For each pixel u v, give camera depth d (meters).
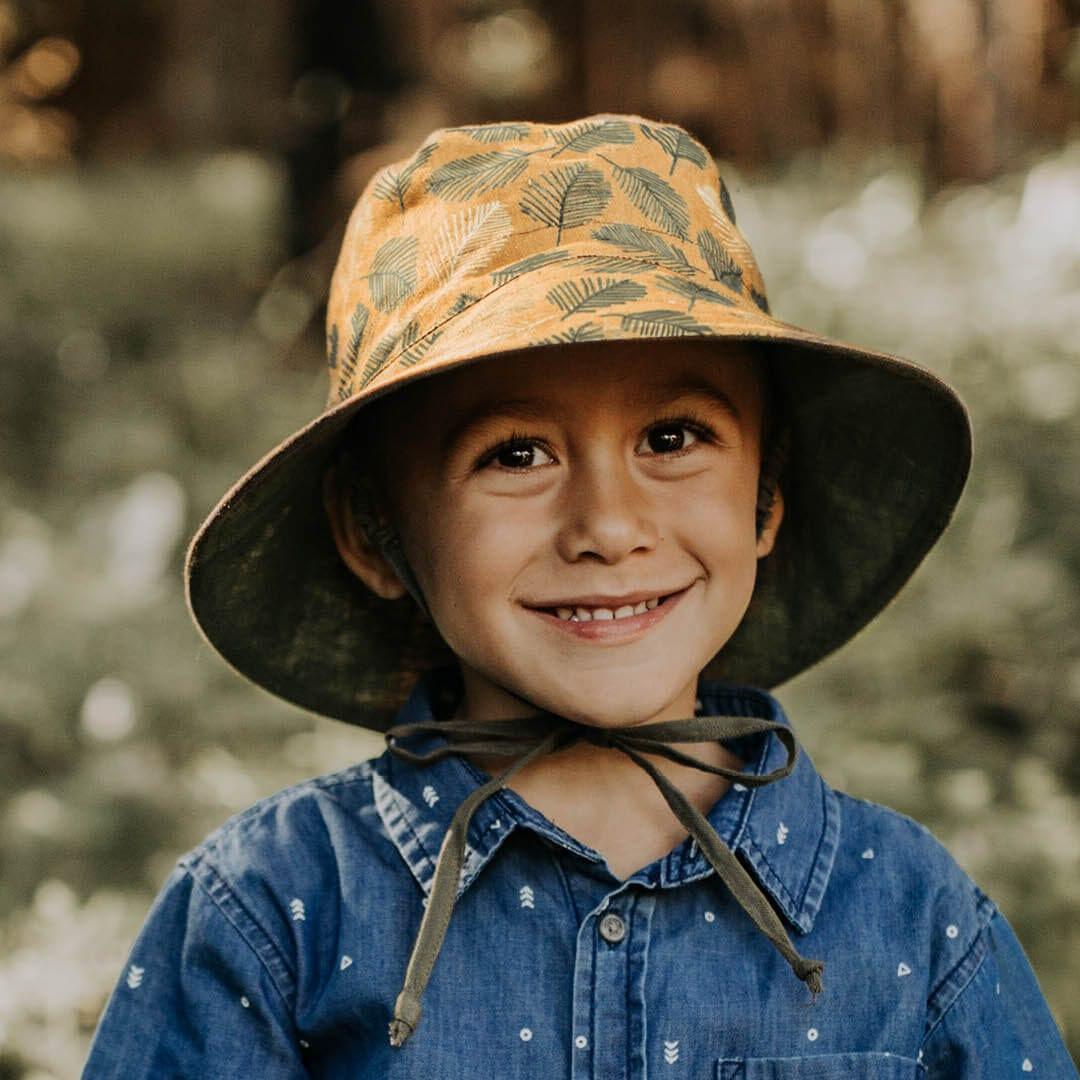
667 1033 1.36
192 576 1.49
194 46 6.64
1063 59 5.16
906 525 1.62
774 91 5.95
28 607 3.99
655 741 1.44
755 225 4.44
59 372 5.88
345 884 1.46
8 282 5.85
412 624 1.69
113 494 4.93
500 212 1.42
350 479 1.56
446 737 1.53
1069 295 3.86
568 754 1.50
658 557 1.40
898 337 3.90
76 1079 2.86
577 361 1.38
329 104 6.71
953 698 3.56
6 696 3.70
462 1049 1.37
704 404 1.42
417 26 6.53
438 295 1.41
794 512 1.68
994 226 4.28
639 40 6.50
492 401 1.39
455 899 1.37
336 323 1.54
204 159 6.43
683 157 1.49
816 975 1.32
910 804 3.18
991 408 3.73
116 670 3.85
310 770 3.67
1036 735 3.53
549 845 1.43
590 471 1.39
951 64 5.37
